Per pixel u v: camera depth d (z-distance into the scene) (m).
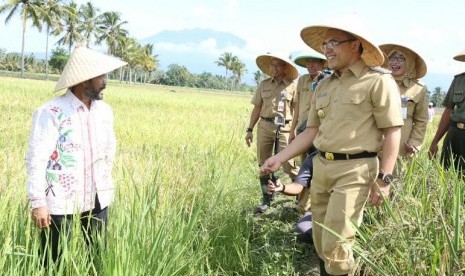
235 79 130.00
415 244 2.92
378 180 3.42
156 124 12.19
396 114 3.37
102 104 3.48
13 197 3.76
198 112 19.44
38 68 96.69
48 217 3.15
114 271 2.88
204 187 4.82
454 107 5.61
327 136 3.53
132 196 3.82
